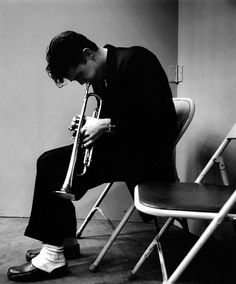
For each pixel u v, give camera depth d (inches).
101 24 97.2
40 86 96.1
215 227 37.7
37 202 58.5
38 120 96.3
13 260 66.4
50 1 95.7
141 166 59.7
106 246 61.1
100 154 61.5
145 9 98.6
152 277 59.4
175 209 39.0
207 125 78.7
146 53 60.5
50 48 58.9
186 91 92.1
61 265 59.0
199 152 82.2
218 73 73.9
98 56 63.1
